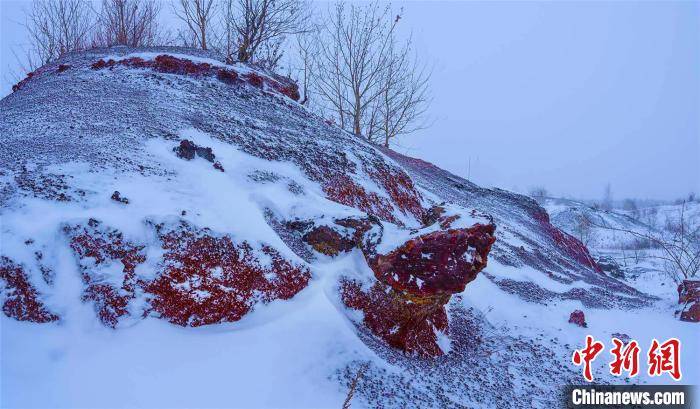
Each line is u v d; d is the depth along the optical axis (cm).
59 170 522
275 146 777
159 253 460
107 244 446
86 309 409
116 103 790
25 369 354
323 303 502
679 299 868
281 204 620
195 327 436
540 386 516
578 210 3650
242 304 465
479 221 518
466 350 562
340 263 563
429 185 1372
